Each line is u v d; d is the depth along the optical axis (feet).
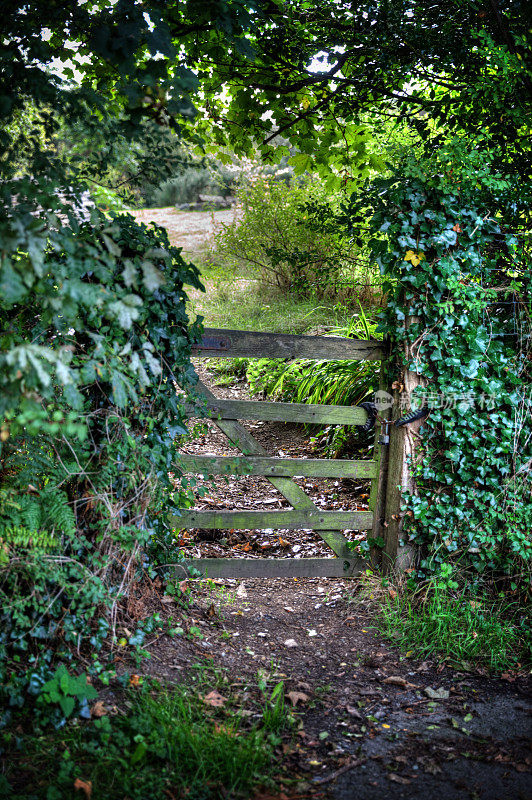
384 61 14.02
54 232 7.33
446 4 13.34
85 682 7.92
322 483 18.42
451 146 11.88
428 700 9.26
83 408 9.56
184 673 9.21
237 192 30.73
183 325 10.97
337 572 13.01
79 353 9.73
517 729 8.56
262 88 15.11
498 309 12.80
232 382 26.04
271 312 27.35
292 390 21.68
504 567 12.32
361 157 16.84
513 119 13.17
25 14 8.88
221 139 16.25
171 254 10.47
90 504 9.55
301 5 13.64
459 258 12.25
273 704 8.82
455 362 12.23
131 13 8.78
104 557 9.32
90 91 9.23
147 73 8.39
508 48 13.20
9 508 8.41
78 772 6.80
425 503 12.32
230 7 10.13
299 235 27.48
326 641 10.93
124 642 9.32
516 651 10.75
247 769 7.36
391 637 11.03
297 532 15.93
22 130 9.29
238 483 18.58
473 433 12.44
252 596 12.61
